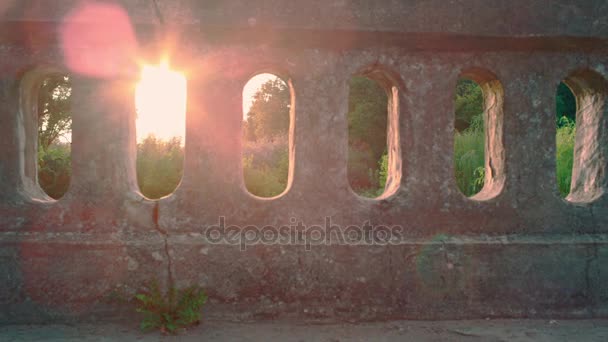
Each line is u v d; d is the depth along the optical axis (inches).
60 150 353.7
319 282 151.6
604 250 157.5
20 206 148.5
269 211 153.8
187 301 143.0
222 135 154.3
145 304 140.1
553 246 156.5
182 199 152.3
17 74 150.0
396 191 157.6
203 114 153.7
